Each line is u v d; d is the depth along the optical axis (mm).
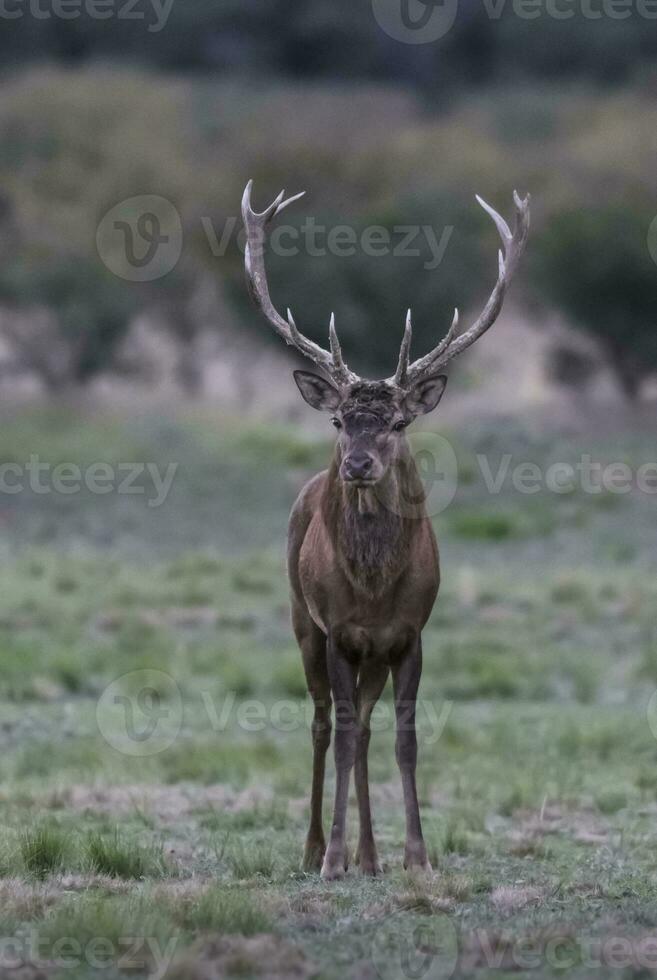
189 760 30047
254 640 44219
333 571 21562
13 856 21312
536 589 50469
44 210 117312
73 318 92875
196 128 141000
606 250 84688
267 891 19656
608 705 37312
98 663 39688
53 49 171625
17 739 32219
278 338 90500
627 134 132500
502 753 31844
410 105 159375
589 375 93125
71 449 75312
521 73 172875
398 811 26672
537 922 18094
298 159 110375
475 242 93688
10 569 53344
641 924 18266
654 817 26141
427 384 22172
